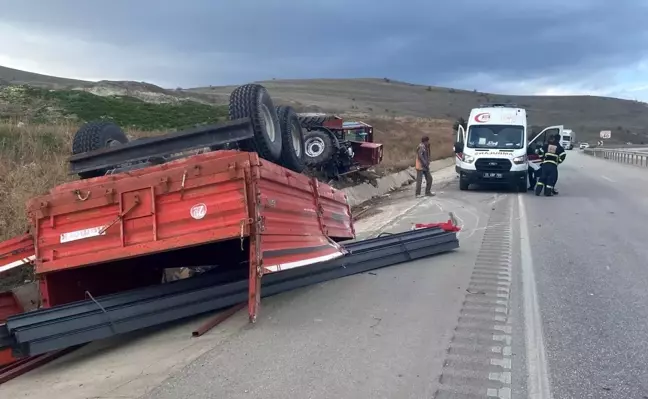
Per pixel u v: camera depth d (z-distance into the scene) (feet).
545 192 66.49
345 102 442.50
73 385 17.42
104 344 21.57
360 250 30.68
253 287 20.89
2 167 37.52
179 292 22.08
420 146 67.92
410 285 27.25
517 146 72.08
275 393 15.81
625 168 118.32
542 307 23.24
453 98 587.27
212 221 20.38
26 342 18.22
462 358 18.10
